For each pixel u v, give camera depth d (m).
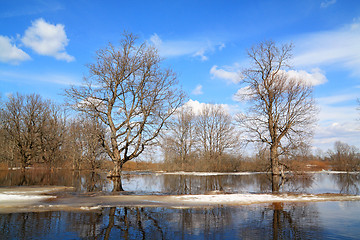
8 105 41.44
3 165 48.22
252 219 10.63
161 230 9.02
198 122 58.38
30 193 16.44
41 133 43.09
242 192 18.80
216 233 8.73
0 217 10.32
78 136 39.81
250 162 50.66
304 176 32.06
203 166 50.34
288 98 29.91
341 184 26.23
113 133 25.67
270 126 30.73
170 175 40.16
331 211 12.20
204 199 14.78
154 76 25.92
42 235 8.23
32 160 44.09
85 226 9.33
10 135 41.69
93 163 37.72
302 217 10.99
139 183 26.23
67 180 27.39
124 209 12.19
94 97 24.70
